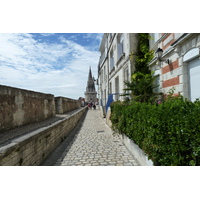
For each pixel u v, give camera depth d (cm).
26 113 569
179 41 534
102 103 2006
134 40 977
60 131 597
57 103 1183
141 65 918
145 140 321
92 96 6762
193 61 519
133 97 763
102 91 2280
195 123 195
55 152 479
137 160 390
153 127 277
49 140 456
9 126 454
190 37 500
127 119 471
